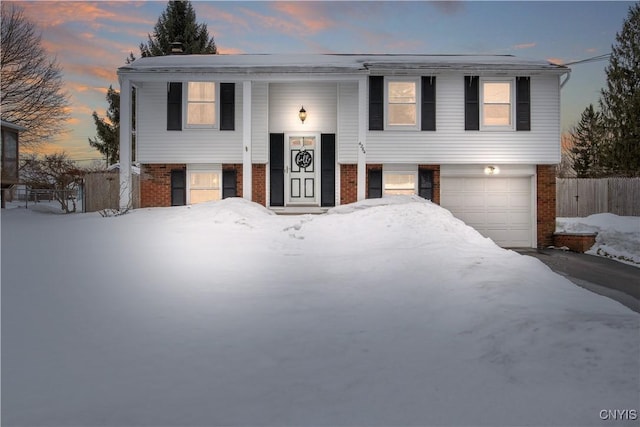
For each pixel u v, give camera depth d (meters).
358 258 8.47
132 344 4.61
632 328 4.66
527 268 7.63
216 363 4.22
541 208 16.00
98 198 18.16
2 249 8.54
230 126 15.79
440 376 3.96
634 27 27.64
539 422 3.21
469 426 3.18
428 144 15.75
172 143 15.74
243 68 14.48
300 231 10.83
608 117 28.62
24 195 29.14
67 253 8.38
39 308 5.54
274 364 4.23
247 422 3.24
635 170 27.16
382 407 3.46
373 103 15.75
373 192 15.87
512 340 4.57
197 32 31.00
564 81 15.75
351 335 4.96
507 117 15.95
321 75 14.50
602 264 13.07
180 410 3.39
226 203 13.16
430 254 8.53
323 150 16.03
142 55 30.17
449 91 15.78
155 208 14.11
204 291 6.43
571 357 4.11
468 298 6.03
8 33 29.12
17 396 3.56
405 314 5.64
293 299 6.19
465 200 16.09
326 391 3.71
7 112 29.70
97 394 3.61
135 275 7.11
